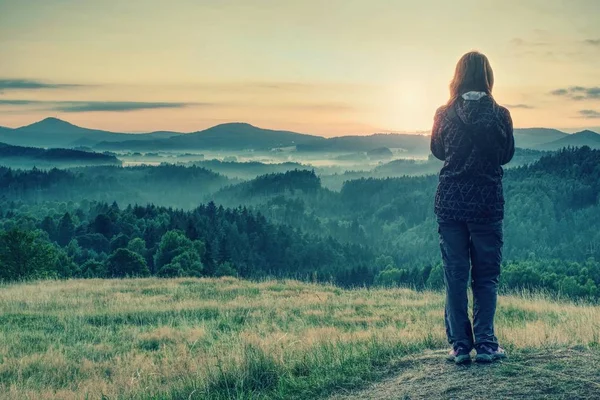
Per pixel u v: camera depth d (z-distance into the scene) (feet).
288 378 18.37
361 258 627.46
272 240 548.31
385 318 42.19
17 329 44.27
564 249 654.12
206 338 36.88
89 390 26.09
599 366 14.29
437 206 15.74
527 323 29.68
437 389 13.98
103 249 396.16
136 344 38.01
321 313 46.60
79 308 54.19
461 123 15.03
